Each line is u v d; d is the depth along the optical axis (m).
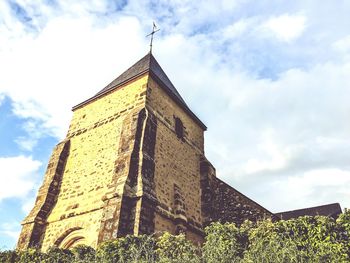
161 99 13.97
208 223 13.46
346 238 6.32
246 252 6.37
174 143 13.81
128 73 16.09
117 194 9.70
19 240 11.50
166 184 12.10
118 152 11.41
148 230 9.41
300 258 5.89
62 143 14.18
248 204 17.02
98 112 14.33
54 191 12.72
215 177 15.70
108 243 7.65
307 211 21.88
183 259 6.54
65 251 7.81
